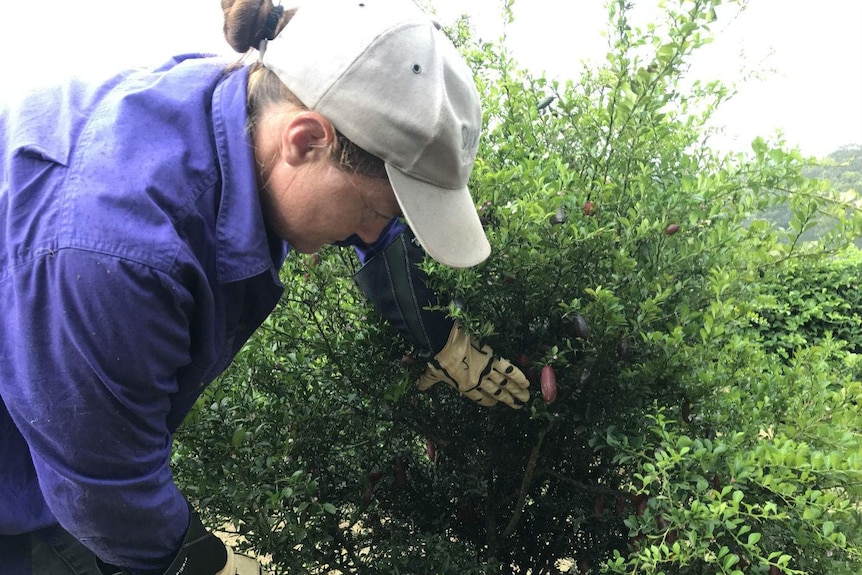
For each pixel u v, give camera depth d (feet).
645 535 3.95
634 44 4.21
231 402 4.35
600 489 4.76
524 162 4.40
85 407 2.45
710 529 3.30
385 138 2.62
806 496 3.29
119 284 2.31
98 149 2.52
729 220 4.29
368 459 5.17
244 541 4.74
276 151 2.75
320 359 4.90
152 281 2.38
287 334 4.70
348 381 4.85
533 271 4.15
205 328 2.80
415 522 5.40
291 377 4.58
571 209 4.20
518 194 4.19
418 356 4.55
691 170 4.75
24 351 2.43
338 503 4.96
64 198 2.40
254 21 2.82
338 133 2.64
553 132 4.97
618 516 4.69
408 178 2.77
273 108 2.74
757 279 4.71
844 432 3.75
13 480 3.16
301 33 2.67
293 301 4.69
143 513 2.82
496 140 4.91
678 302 4.53
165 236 2.43
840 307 11.69
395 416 4.99
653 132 4.50
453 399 5.20
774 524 3.79
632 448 4.14
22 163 2.52
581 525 5.20
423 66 2.65
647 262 4.40
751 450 3.78
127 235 2.36
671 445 3.81
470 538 5.74
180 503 3.17
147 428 2.68
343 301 4.93
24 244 2.39
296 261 4.60
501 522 5.69
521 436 5.23
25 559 3.51
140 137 2.61
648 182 4.31
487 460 5.30
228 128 2.73
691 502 3.64
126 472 2.68
